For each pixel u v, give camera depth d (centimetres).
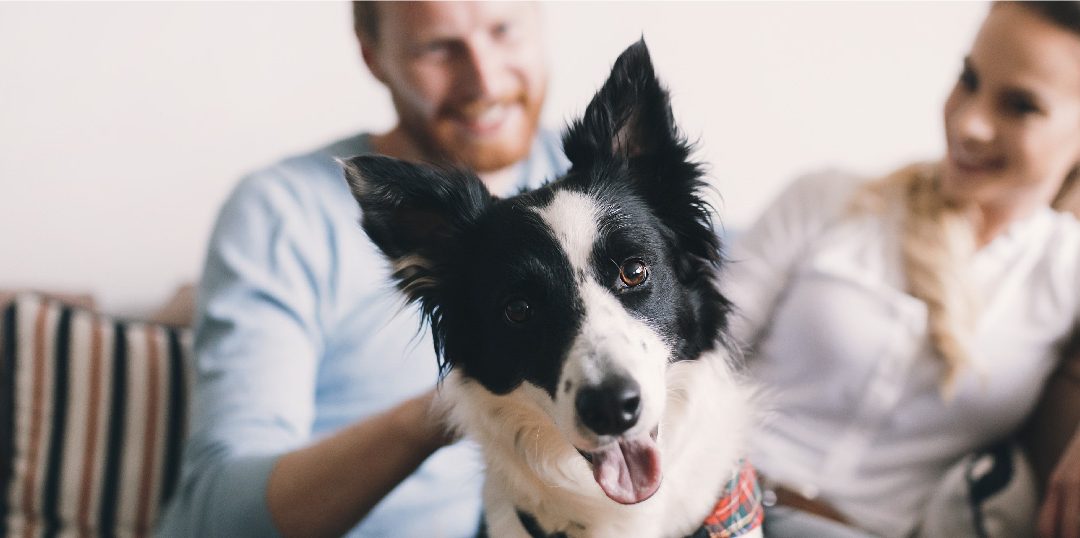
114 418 253
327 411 197
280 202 192
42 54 279
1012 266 217
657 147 156
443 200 155
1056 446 215
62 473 248
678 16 301
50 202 288
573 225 146
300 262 189
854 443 218
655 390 136
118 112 287
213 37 287
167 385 258
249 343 178
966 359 205
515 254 146
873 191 231
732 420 162
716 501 156
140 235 296
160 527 184
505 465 158
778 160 318
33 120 282
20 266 289
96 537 247
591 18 298
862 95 315
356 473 149
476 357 155
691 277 157
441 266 159
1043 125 194
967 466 209
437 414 155
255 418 170
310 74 296
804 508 206
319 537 153
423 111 201
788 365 229
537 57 206
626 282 145
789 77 310
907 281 219
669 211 156
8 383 253
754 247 243
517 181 225
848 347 217
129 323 267
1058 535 186
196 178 296
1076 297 215
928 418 215
